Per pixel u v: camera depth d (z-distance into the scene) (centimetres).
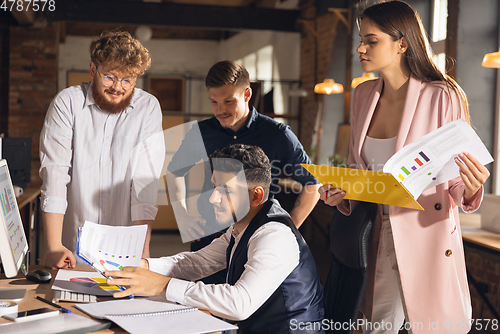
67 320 124
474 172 157
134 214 193
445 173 163
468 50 409
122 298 145
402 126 176
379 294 192
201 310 137
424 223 175
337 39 652
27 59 698
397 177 159
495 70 409
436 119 176
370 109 192
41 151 195
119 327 123
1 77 716
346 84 626
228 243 173
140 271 140
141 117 204
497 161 409
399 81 184
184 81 887
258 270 133
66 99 194
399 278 181
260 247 137
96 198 200
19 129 703
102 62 181
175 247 565
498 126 407
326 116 673
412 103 176
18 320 123
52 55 702
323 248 624
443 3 489
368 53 180
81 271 172
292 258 139
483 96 410
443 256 174
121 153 200
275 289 136
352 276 179
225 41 1114
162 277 141
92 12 698
